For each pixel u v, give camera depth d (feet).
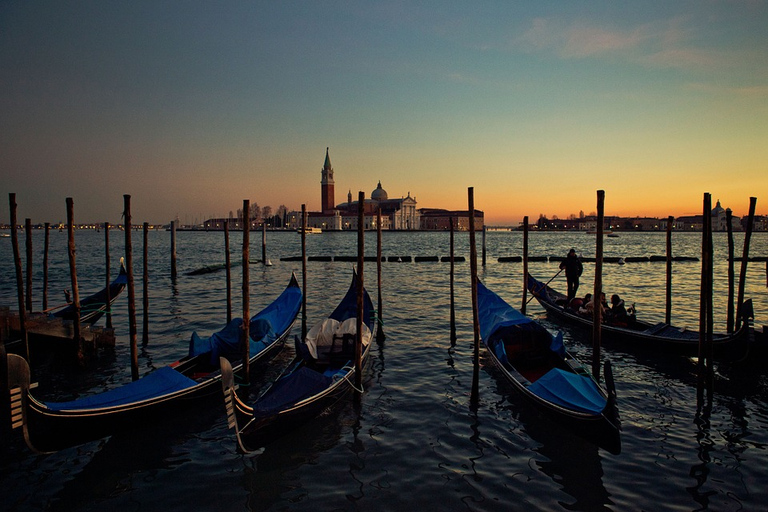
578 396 30.37
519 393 35.17
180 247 299.99
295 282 64.39
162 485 25.70
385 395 37.42
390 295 89.10
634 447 28.84
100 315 59.26
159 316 68.85
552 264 159.12
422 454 28.43
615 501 23.72
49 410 26.03
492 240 438.40
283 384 32.22
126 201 39.88
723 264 154.30
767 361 40.68
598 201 35.99
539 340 42.19
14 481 26.02
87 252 231.50
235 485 25.62
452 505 23.54
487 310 51.62
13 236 41.32
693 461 27.25
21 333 41.22
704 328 34.76
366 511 23.24
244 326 35.29
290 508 23.54
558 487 24.94
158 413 31.22
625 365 44.01
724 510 22.95
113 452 29.22
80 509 23.70
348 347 41.39
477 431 31.27
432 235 596.29
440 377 41.52
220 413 34.53
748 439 29.73
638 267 149.69
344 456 28.35
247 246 35.19
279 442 30.09
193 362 37.47
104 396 29.30
